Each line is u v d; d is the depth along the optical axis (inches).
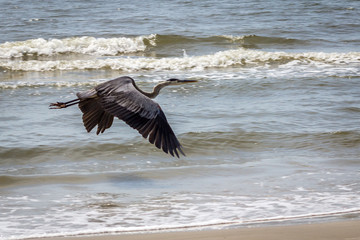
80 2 1781.5
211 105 717.3
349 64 1026.1
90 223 360.8
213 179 459.5
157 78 905.5
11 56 1123.3
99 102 239.1
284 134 592.1
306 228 343.9
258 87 820.0
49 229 350.3
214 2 1776.6
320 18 1541.6
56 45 1170.0
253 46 1234.0
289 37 1310.3
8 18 1475.1
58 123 627.5
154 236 331.9
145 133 225.8
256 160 514.9
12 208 391.5
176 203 400.5
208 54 1157.1
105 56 1147.3
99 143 555.2
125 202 403.5
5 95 768.3
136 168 490.9
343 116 665.6
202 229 344.8
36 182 450.6
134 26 1395.2
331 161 508.4
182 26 1400.1
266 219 362.3
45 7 1670.8
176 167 491.5
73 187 439.5
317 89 811.4
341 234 332.5
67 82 864.9
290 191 426.9
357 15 1589.6
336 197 410.6
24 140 563.5
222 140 568.7
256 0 1824.6
